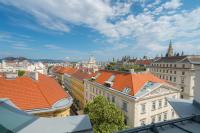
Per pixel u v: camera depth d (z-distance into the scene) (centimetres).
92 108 2077
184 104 730
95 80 4012
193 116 545
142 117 2564
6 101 566
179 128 484
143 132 445
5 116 400
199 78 691
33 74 2159
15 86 1755
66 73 7912
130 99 2528
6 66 9719
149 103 2644
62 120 400
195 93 711
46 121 390
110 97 3164
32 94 1719
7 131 338
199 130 470
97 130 1895
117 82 3225
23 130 346
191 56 5600
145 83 2866
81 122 403
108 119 1948
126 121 2675
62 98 1916
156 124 474
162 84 2800
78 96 5347
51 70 12081
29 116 415
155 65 7175
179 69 5544
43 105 1599
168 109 2942
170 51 10881
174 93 3002
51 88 2125
